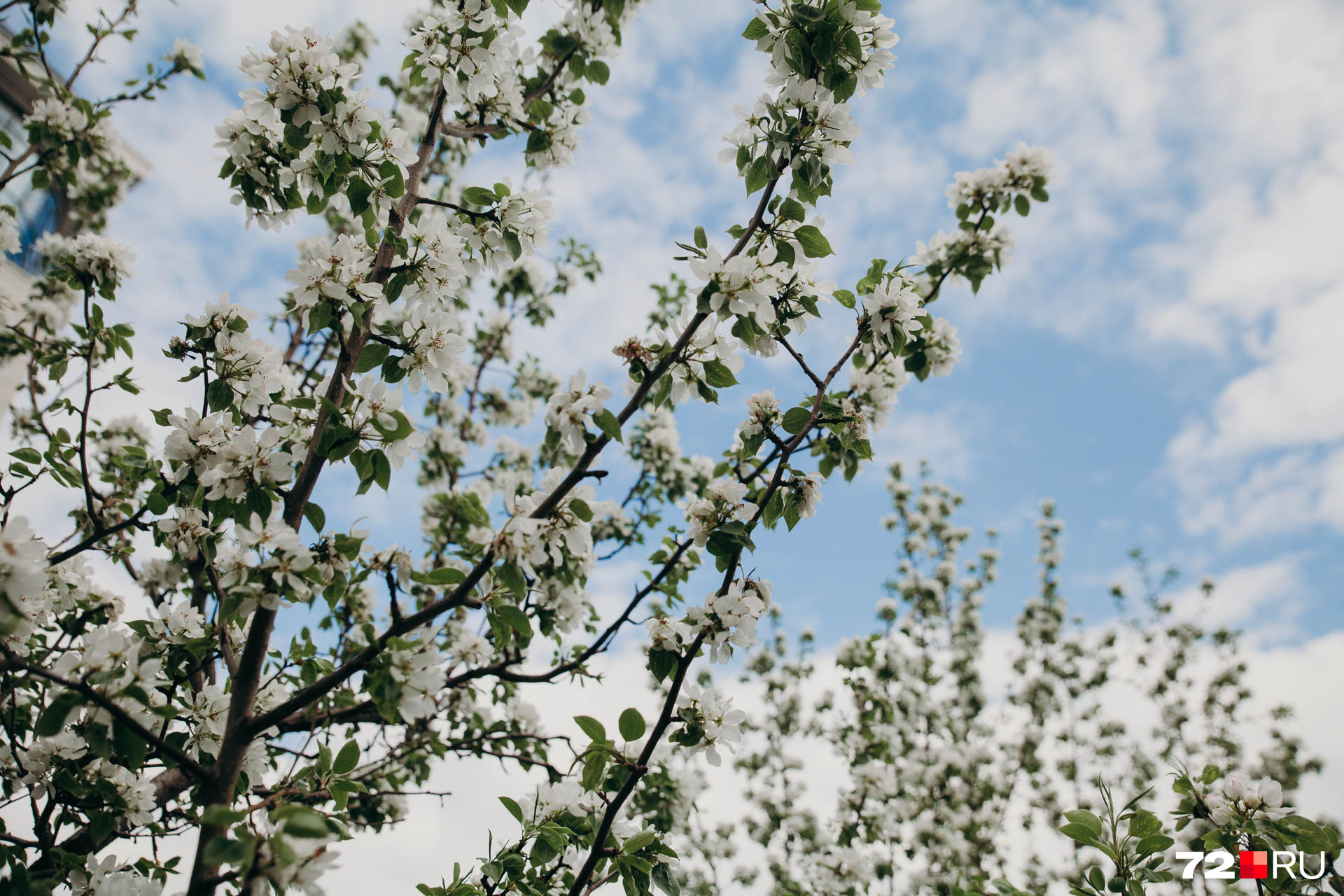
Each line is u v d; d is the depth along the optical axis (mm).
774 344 2834
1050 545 12008
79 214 7566
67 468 3158
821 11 2545
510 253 3018
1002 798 9977
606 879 2615
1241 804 2520
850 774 8164
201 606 3381
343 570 2258
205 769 1934
